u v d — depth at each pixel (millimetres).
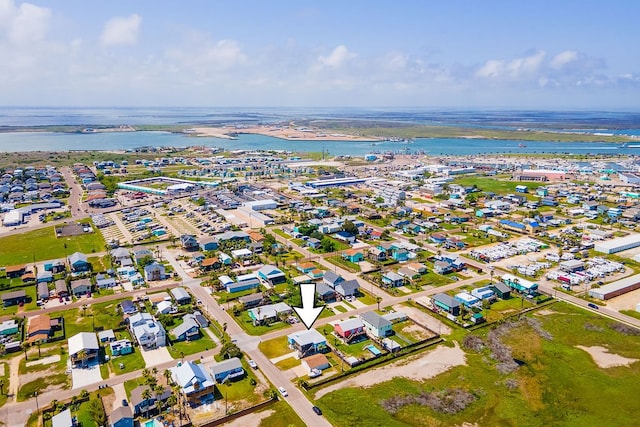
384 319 92188
